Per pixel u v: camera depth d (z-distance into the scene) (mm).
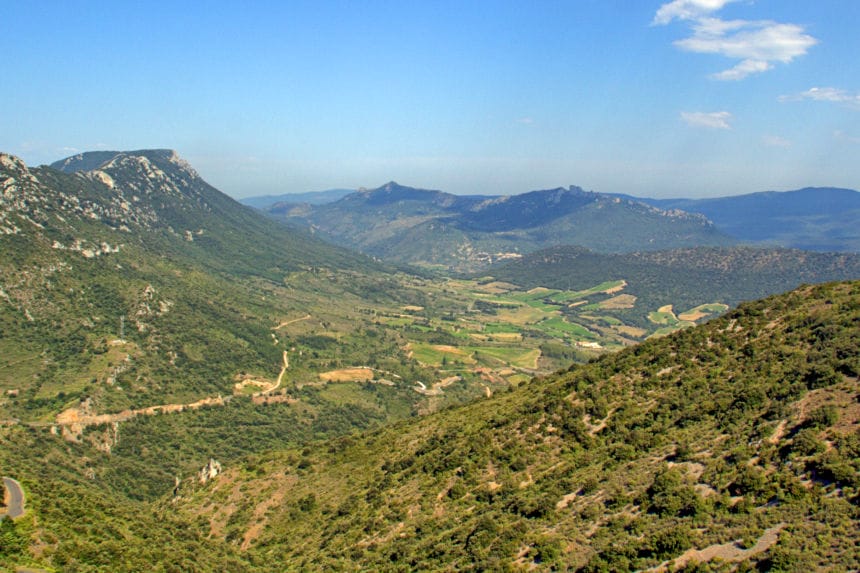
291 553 89000
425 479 93062
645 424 84500
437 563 68375
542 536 63750
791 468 59906
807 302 99688
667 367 98750
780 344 88938
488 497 80812
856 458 57219
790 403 71688
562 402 97000
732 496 60000
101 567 68938
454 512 80812
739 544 52156
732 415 75312
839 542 48219
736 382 84125
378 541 81250
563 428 90250
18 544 68312
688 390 87875
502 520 71875
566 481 75000
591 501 68938
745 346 93438
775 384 77750
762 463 62750
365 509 92438
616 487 69812
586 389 99750
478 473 87875
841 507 52250
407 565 70875
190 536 92188
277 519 100500
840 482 55469
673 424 81875
